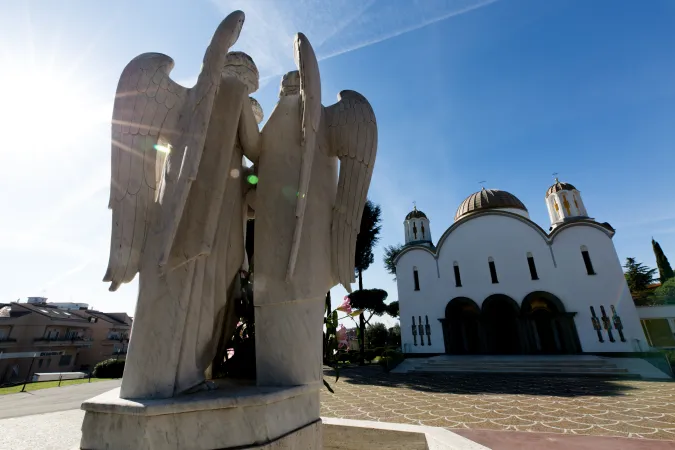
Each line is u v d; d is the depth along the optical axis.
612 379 14.85
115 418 1.98
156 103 2.65
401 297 26.94
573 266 23.11
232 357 3.20
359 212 3.15
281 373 2.53
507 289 24.08
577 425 6.91
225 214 2.80
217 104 2.72
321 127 3.15
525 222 24.98
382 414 8.65
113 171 2.54
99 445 1.97
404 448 3.57
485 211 26.12
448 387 13.30
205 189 2.52
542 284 23.47
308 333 2.64
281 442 2.18
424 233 33.03
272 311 2.66
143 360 2.20
